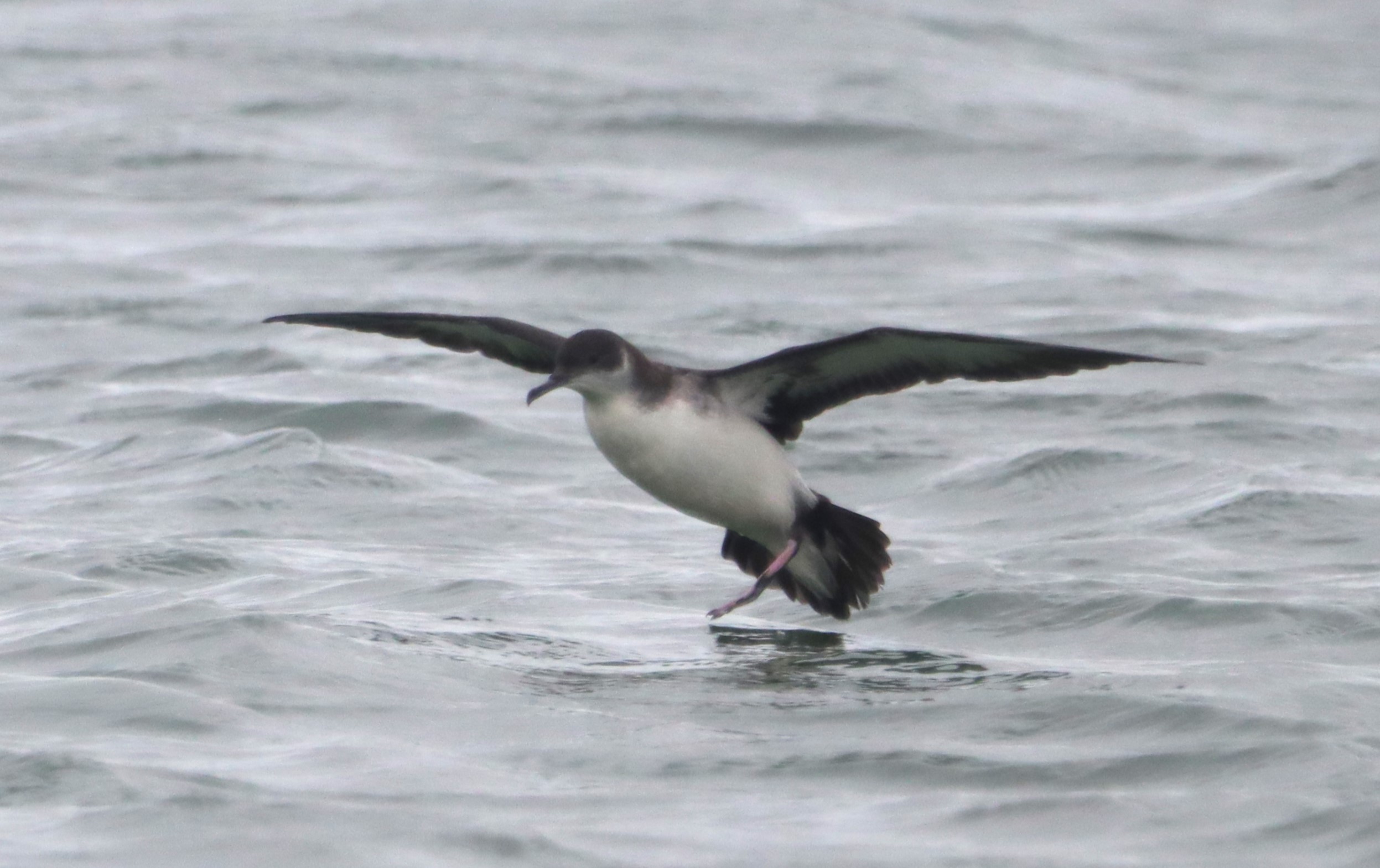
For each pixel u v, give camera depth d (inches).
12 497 620.7
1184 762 339.0
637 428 445.7
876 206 1259.8
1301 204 1211.2
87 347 884.0
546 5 2043.6
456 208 1232.8
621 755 346.0
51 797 317.7
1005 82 1729.8
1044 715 370.9
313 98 1576.0
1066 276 1031.0
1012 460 650.2
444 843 299.7
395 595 488.1
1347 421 702.5
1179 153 1395.2
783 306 968.9
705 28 1939.0
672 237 1125.1
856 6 2100.1
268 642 406.9
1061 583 487.8
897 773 336.8
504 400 767.7
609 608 479.5
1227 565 513.7
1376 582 487.8
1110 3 2332.7
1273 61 1984.5
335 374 810.8
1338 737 347.3
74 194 1262.3
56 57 1736.0
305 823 306.2
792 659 425.4
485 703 379.6
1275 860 296.0
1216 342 853.8
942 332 415.2
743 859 297.0
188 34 1856.5
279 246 1117.1
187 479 629.6
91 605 465.4
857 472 665.0
